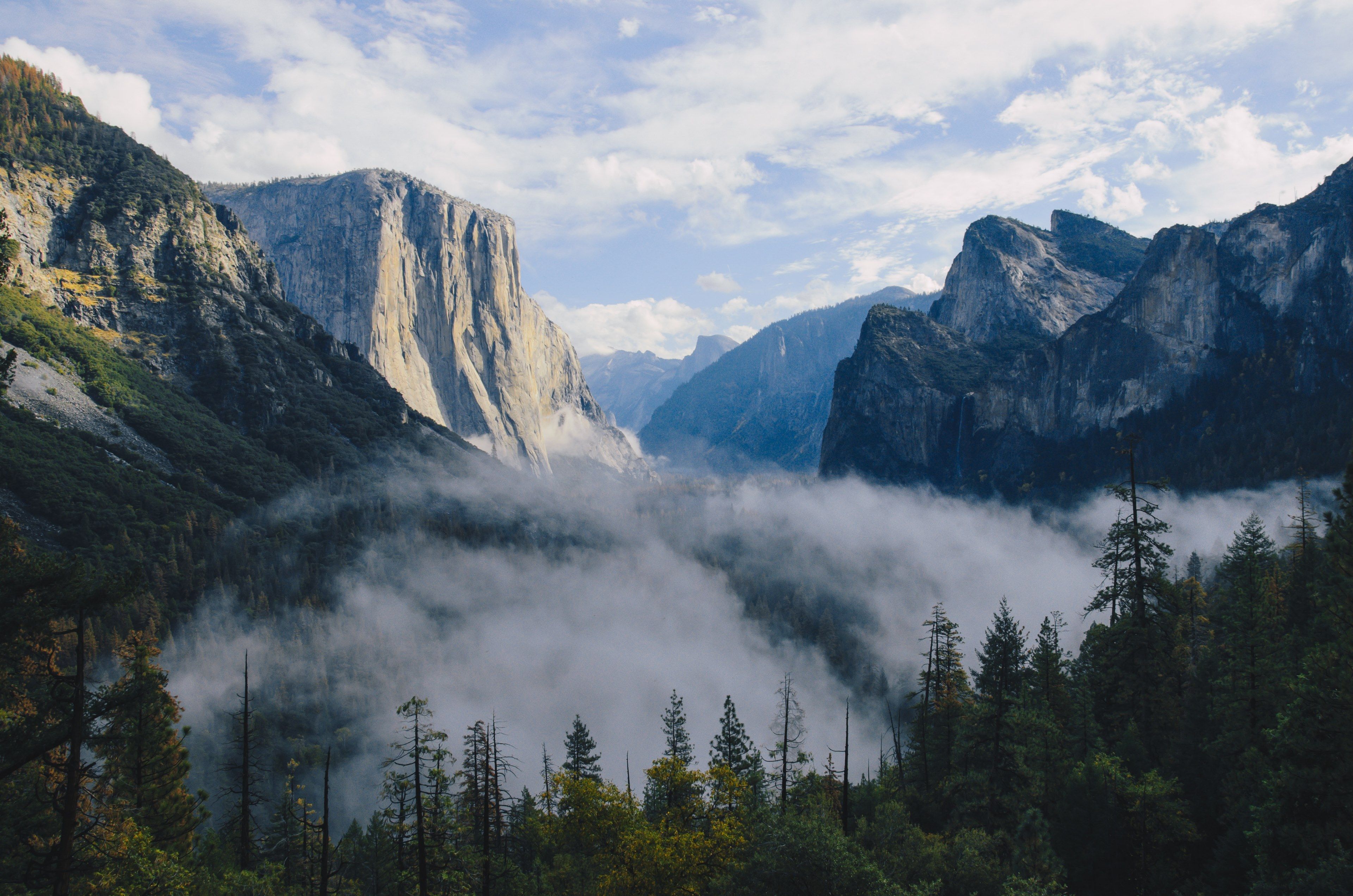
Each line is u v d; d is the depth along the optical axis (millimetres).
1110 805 43656
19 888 30531
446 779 48312
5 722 29406
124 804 45625
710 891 38969
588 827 49750
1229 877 39406
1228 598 79562
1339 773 34438
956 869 40438
